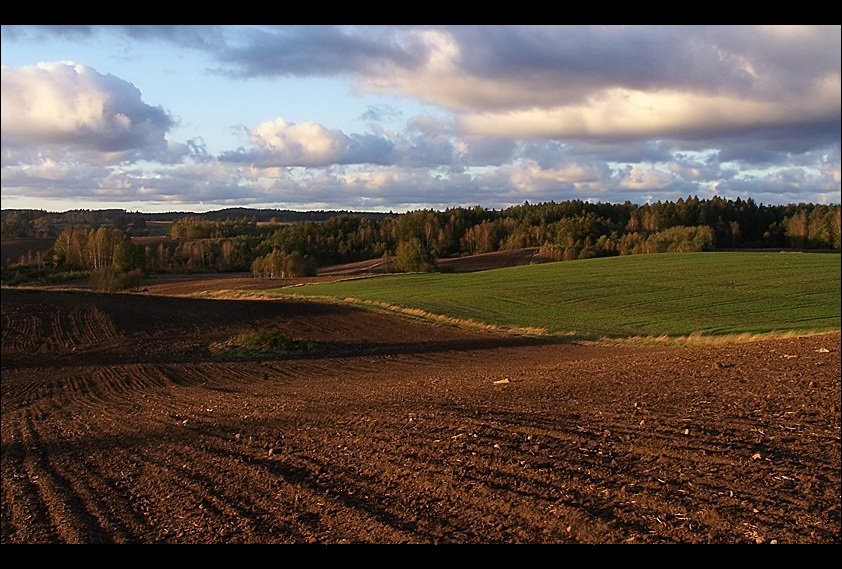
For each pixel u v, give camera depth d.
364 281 68.31
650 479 7.52
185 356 31.02
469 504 7.16
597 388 13.45
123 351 32.84
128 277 70.94
